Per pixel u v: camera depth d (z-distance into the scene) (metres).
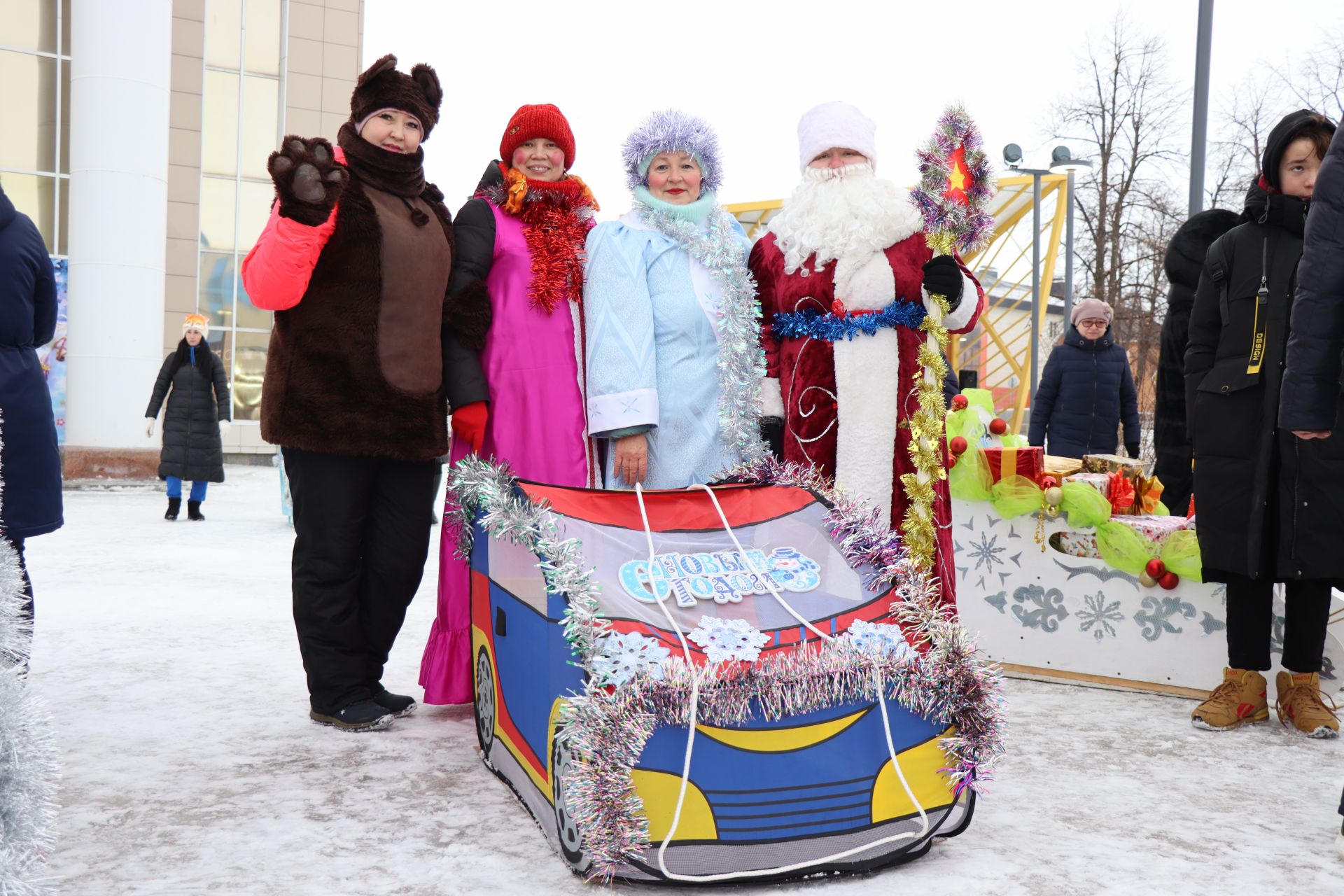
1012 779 3.09
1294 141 3.58
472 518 3.06
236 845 2.49
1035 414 7.88
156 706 3.72
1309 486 3.42
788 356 3.21
